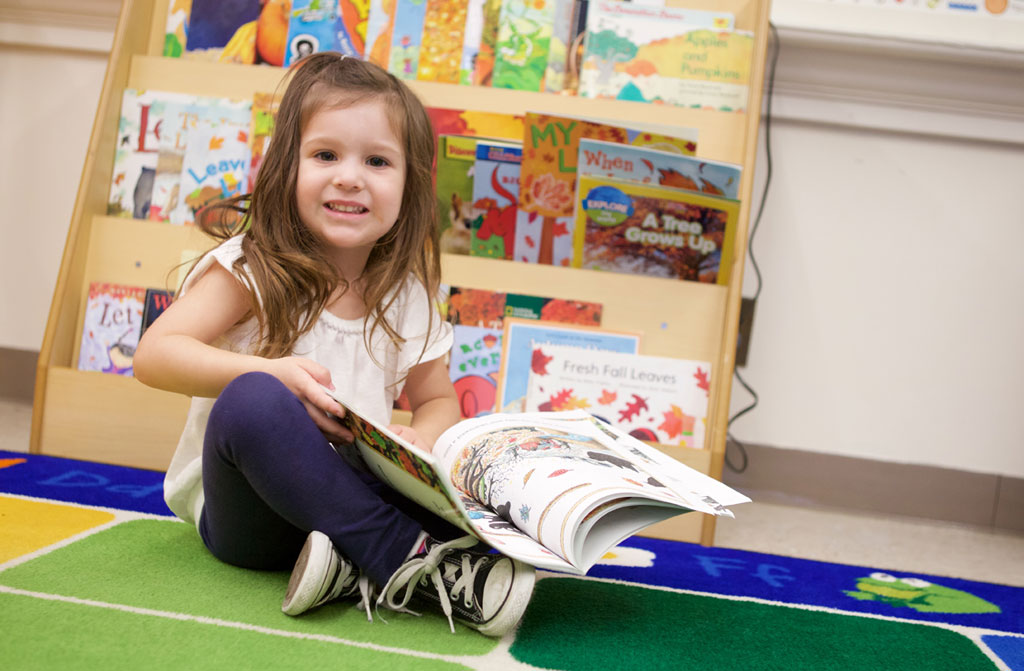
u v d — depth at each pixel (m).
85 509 1.08
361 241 0.96
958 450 1.65
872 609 1.00
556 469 0.85
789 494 1.68
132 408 1.37
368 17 1.51
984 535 1.57
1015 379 1.63
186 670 0.65
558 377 1.39
